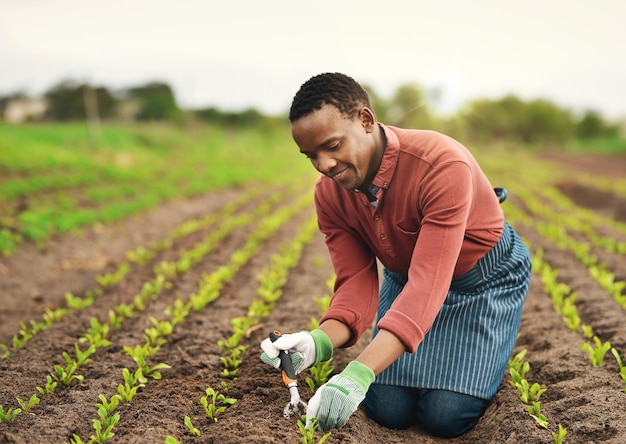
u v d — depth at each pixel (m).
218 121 46.78
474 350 2.93
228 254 7.82
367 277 2.99
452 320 2.95
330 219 2.96
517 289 3.04
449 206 2.43
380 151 2.52
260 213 12.10
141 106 35.31
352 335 2.89
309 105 2.28
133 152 20.72
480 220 2.74
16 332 4.88
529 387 3.40
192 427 2.71
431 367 2.95
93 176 14.20
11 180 12.01
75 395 3.21
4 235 7.28
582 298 5.19
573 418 2.84
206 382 3.45
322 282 6.08
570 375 3.45
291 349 2.61
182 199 13.52
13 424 2.79
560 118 63.22
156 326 4.57
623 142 55.25
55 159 15.09
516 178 21.39
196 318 4.81
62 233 8.48
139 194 13.11
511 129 62.41
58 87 33.34
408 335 2.36
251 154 28.73
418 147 2.53
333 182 2.82
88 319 4.93
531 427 2.78
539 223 9.60
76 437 2.53
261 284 6.05
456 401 2.90
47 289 6.55
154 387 3.40
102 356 3.97
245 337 4.30
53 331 4.59
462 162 2.48
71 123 31.25
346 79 2.35
